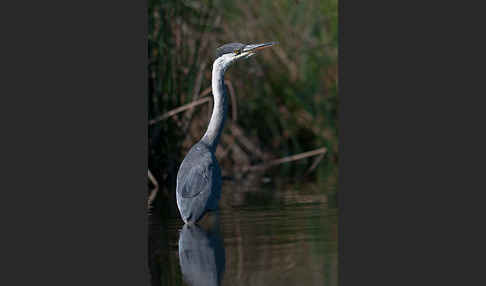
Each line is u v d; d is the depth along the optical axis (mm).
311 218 11055
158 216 11555
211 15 16406
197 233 10305
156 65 15516
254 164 16719
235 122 16719
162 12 15672
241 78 16953
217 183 11000
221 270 8609
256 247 9500
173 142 15438
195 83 15805
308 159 17109
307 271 8531
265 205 12133
